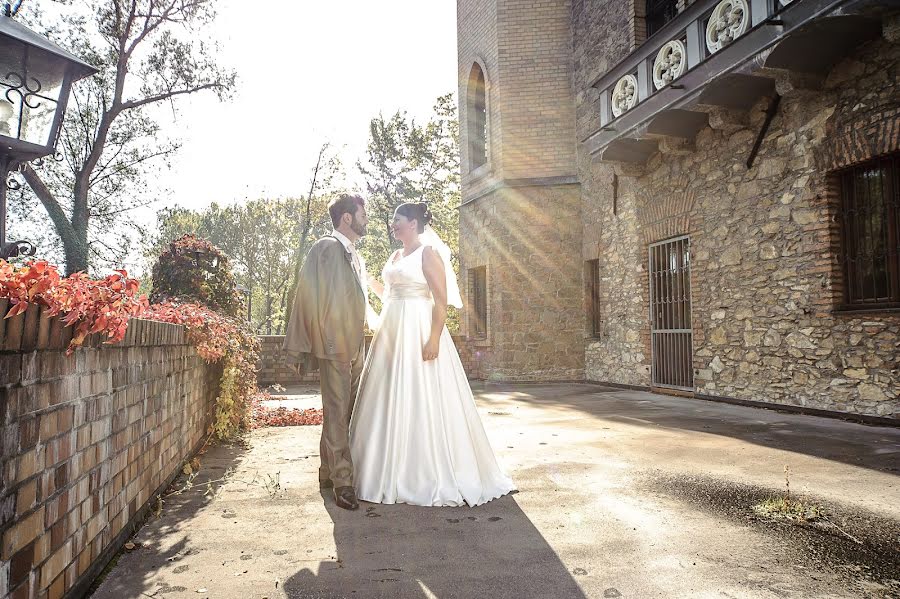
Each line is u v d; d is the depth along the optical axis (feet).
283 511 10.21
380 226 104.99
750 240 24.62
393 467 11.05
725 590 6.78
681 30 25.35
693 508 10.02
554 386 37.96
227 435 17.88
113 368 7.79
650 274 32.37
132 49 44.88
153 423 10.21
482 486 11.03
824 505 9.99
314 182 81.61
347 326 11.05
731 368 25.66
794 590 6.75
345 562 7.81
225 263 24.29
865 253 20.02
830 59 20.01
